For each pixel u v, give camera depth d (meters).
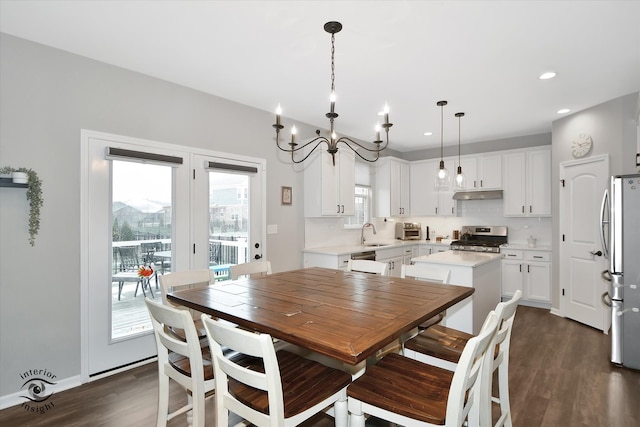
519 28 2.22
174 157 3.07
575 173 4.05
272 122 4.00
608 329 3.59
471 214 5.79
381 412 1.34
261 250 3.87
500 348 1.83
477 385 1.43
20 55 2.32
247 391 1.42
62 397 2.37
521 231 5.29
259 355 1.18
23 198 2.33
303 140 4.37
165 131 3.05
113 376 2.69
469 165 5.53
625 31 2.26
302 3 1.97
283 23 2.17
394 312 1.62
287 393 1.39
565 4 1.97
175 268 3.10
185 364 1.71
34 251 2.37
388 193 5.64
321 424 2.08
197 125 3.29
